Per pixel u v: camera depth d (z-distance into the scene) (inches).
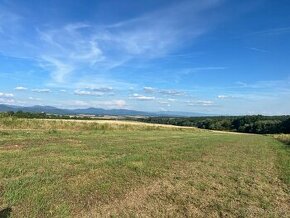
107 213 413.1
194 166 821.2
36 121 2032.5
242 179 679.7
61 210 405.1
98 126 2393.0
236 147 1537.9
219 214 440.5
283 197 551.5
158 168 746.8
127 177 625.0
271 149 1545.3
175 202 482.9
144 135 2027.6
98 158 847.1
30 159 756.0
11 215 381.1
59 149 973.8
